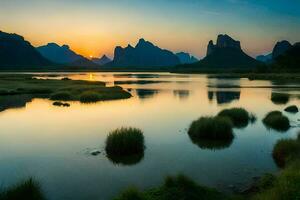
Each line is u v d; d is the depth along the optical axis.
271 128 26.55
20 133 24.45
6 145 20.69
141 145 19.03
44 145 20.69
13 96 52.59
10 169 15.73
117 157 17.81
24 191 11.06
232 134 22.95
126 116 32.88
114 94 53.34
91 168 15.85
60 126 27.31
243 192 12.39
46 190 12.93
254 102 46.75
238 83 96.38
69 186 13.38
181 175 12.48
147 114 34.34
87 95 47.69
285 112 36.34
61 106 40.88
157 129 25.98
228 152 18.89
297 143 17.84
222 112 30.95
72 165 16.36
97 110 37.38
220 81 109.44
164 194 11.28
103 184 13.61
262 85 86.56
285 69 193.25
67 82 82.25
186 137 23.02
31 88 61.41
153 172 15.17
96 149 19.59
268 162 16.72
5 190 11.76
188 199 11.05
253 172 15.02
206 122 22.92
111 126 27.31
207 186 13.11
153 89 71.88
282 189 10.12
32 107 39.62
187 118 31.64
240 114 30.22
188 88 75.19
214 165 16.22
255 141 21.81
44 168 15.89
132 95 56.75
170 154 18.42
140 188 13.07
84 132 24.77
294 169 12.48
